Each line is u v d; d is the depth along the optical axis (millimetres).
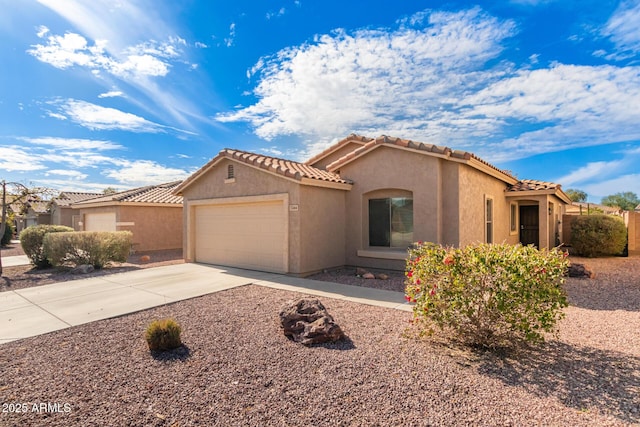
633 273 12805
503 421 3535
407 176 12312
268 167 12266
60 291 9891
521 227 19609
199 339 5988
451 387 4242
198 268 14086
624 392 4078
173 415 3730
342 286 10336
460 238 11773
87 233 14016
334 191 13391
